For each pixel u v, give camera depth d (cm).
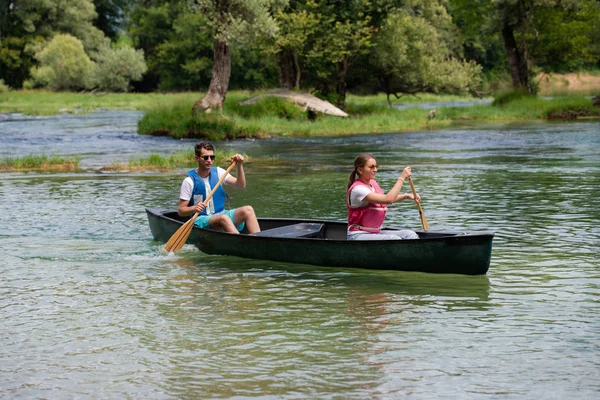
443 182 1415
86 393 462
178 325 592
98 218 1070
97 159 1931
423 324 588
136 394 459
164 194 1305
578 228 951
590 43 4481
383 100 5678
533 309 624
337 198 1234
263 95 3278
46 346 547
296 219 906
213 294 680
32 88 6725
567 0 4066
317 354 524
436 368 496
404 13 3944
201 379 481
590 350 526
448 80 4184
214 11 2909
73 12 7225
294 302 652
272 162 1841
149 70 7844
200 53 7712
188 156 1877
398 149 2166
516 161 1772
